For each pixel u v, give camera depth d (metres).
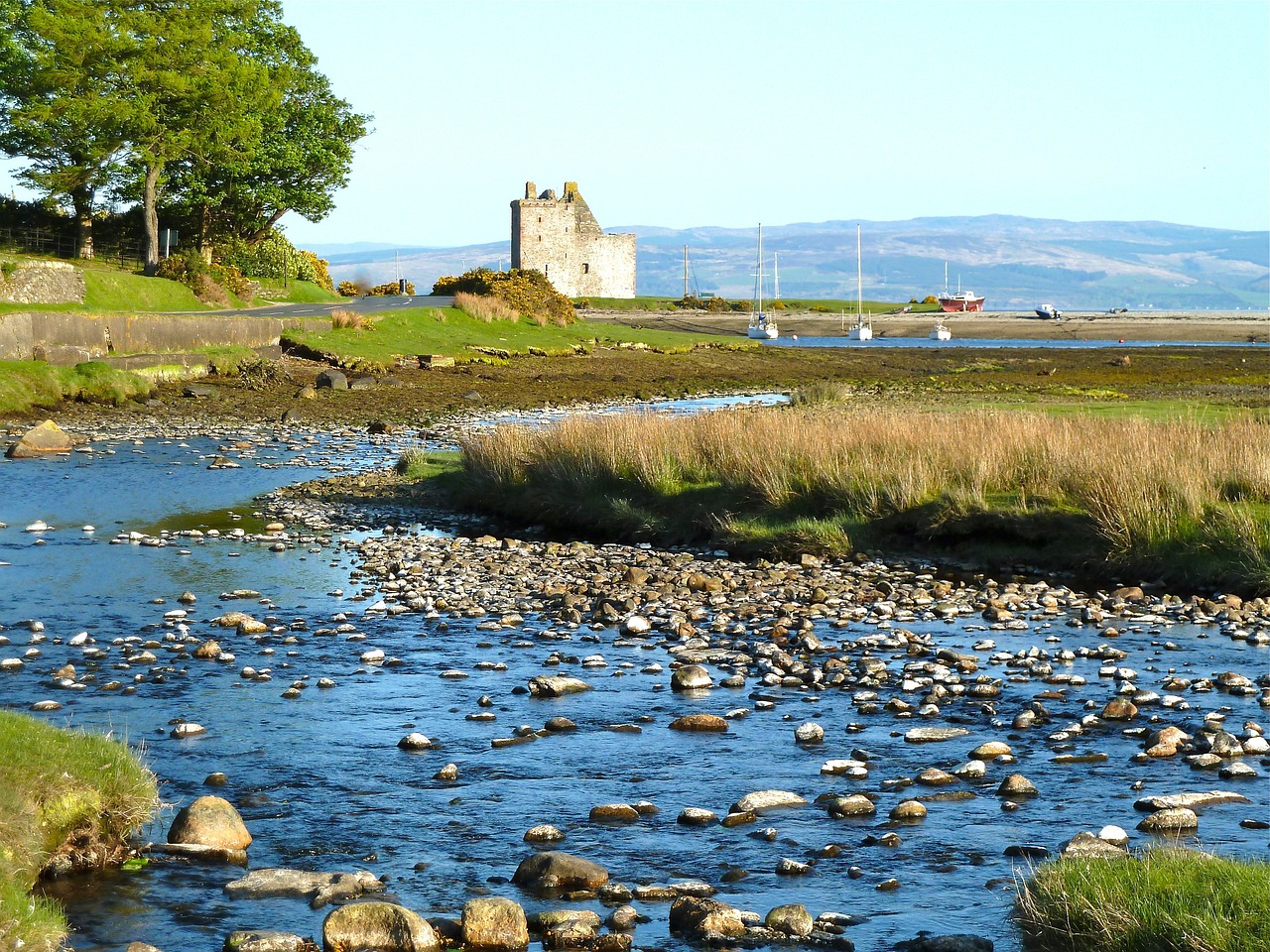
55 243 84.88
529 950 7.48
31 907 7.54
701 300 168.50
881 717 12.47
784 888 8.35
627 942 7.48
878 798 10.08
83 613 17.23
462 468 29.73
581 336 86.19
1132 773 10.61
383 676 14.10
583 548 22.72
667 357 80.50
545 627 16.77
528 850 9.09
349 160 96.31
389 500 28.27
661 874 8.65
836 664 14.37
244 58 86.94
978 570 20.75
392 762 11.09
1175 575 19.31
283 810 9.90
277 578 19.89
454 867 8.78
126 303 67.25
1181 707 12.65
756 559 21.80
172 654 15.03
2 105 75.75
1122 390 58.44
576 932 7.53
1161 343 130.88
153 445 37.56
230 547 22.55
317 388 55.38
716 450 25.61
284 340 63.66
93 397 47.25
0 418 42.03
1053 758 11.05
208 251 90.44
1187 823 9.20
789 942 7.48
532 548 22.72
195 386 51.97
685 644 15.67
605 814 9.76
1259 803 9.76
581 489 25.64
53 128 75.00
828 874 8.56
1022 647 15.48
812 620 17.08
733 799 10.13
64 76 72.06
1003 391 57.78
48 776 8.84
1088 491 21.38
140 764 9.70
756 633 16.30
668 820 9.67
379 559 21.48
